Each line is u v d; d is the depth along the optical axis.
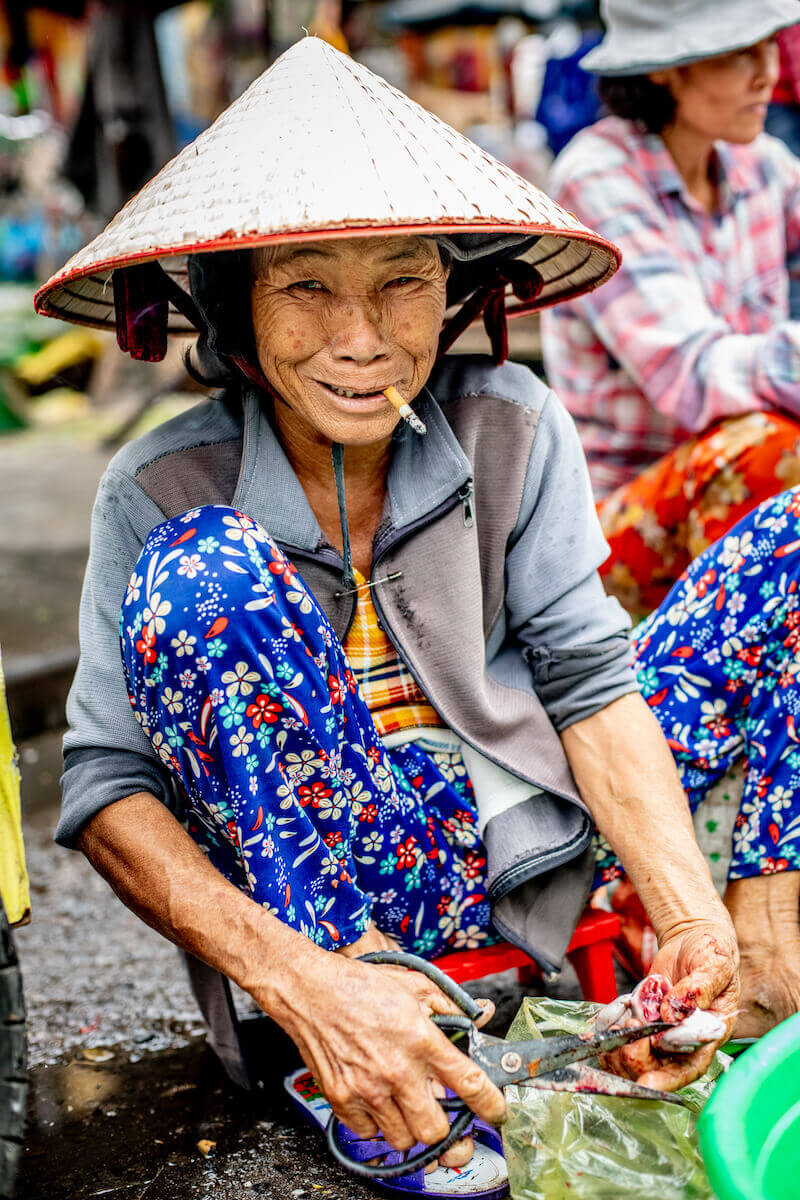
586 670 1.39
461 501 1.35
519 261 1.39
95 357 7.99
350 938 1.25
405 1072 1.04
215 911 1.14
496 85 11.85
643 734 1.38
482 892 1.42
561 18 7.86
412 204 1.07
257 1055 1.56
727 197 2.29
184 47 12.21
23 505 5.19
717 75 2.07
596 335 2.31
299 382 1.23
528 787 1.39
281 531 1.30
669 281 2.15
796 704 1.35
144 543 1.31
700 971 1.15
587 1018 1.24
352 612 1.34
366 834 1.29
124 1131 1.40
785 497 1.40
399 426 1.35
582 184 2.21
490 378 1.42
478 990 1.73
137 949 1.90
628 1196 1.06
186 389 6.47
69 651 3.13
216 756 1.16
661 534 2.16
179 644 1.12
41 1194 1.29
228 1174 1.31
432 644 1.34
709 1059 1.12
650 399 2.16
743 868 1.40
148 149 6.29
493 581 1.41
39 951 1.90
